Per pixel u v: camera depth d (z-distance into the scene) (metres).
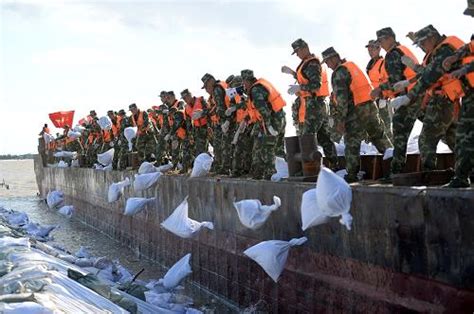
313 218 7.25
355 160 8.60
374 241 6.98
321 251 7.99
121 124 19.66
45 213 27.75
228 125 12.17
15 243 10.35
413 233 6.40
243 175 11.96
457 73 6.20
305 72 9.59
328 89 9.92
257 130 10.69
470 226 5.71
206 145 14.21
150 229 15.53
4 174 74.81
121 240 18.42
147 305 8.84
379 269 6.93
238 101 11.91
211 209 11.46
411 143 9.29
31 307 5.82
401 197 6.53
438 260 6.09
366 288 7.17
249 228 9.34
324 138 9.92
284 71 9.98
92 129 24.19
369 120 8.68
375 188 6.95
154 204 14.99
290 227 8.67
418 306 6.38
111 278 11.43
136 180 14.62
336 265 7.71
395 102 7.01
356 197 7.21
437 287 6.14
